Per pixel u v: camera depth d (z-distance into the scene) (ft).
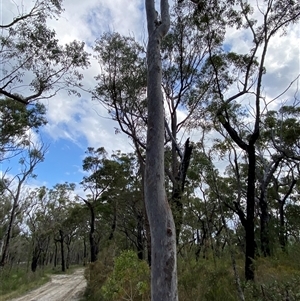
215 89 38.45
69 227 130.62
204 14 36.91
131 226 87.40
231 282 23.63
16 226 99.40
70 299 48.91
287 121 54.39
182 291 21.99
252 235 28.78
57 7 33.65
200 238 57.47
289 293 16.96
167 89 45.68
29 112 55.98
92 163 81.46
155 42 14.97
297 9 34.45
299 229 53.21
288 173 73.05
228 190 61.46
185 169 35.06
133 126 45.73
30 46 34.68
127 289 25.64
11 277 75.77
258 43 36.63
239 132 40.16
